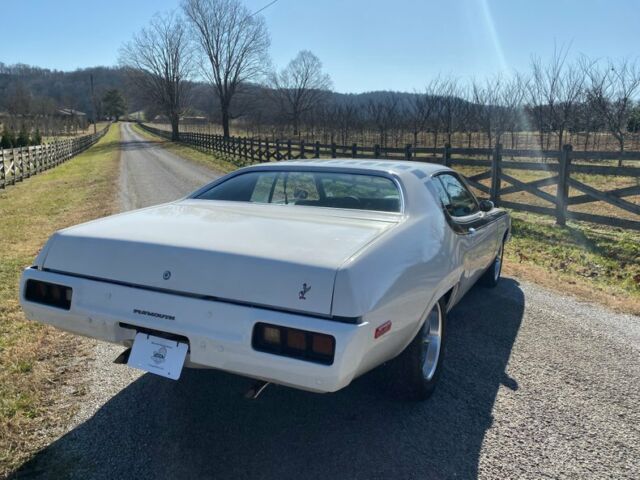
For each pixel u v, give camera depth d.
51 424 2.56
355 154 14.77
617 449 2.45
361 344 1.98
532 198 12.14
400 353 2.62
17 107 79.81
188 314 2.15
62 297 2.45
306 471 2.26
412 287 2.37
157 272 2.26
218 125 78.88
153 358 2.26
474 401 2.88
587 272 5.96
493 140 25.09
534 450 2.44
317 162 3.51
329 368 1.92
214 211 2.99
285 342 1.99
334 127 33.91
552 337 3.83
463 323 4.11
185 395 2.89
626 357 3.49
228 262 2.15
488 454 2.40
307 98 70.50
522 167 9.63
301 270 2.03
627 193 7.75
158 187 14.38
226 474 2.23
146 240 2.37
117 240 2.41
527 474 2.26
